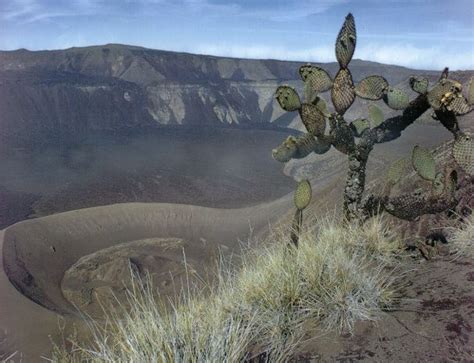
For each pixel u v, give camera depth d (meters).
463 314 3.13
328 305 3.47
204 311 3.58
